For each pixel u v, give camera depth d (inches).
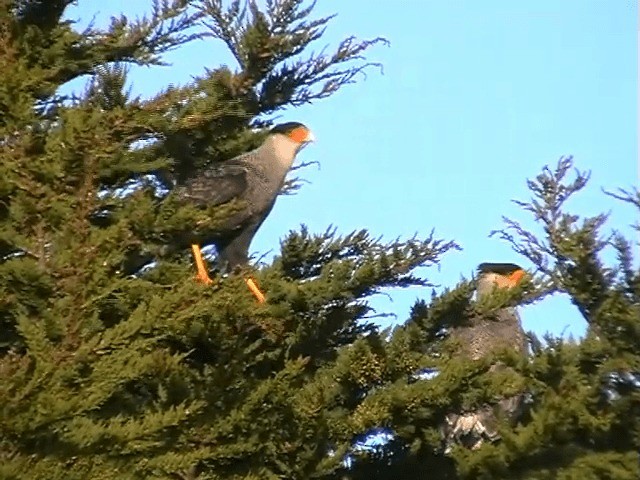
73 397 386.6
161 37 577.6
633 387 495.8
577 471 490.6
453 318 538.3
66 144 451.8
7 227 456.8
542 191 510.0
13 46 525.0
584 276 497.7
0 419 374.9
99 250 435.5
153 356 438.3
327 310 520.7
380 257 514.3
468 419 550.9
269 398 486.6
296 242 540.7
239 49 554.6
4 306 447.8
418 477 550.9
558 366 501.0
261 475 498.6
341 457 515.5
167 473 447.2
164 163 529.3
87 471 406.6
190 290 457.7
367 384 519.2
